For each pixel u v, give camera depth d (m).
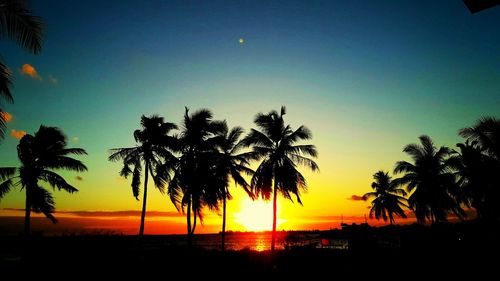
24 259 16.41
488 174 24.22
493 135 22.08
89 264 16.62
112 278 15.08
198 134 29.06
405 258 20.58
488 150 22.98
